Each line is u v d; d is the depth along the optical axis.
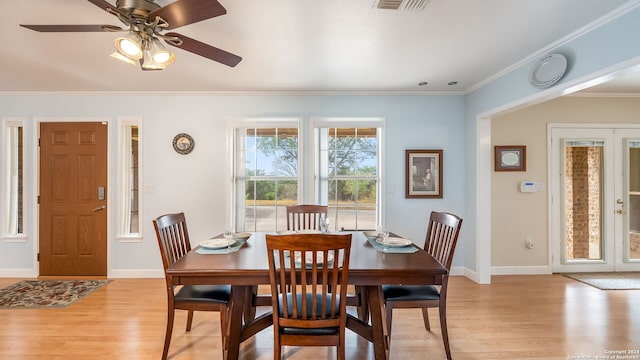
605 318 2.65
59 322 2.58
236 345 1.91
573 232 3.94
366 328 1.91
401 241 2.35
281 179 3.83
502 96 3.07
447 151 3.82
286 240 1.55
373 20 2.02
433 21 2.04
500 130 3.87
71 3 1.80
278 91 3.70
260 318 1.96
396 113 3.79
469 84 3.46
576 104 3.90
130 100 3.69
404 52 2.55
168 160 3.71
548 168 3.88
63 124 3.66
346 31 2.17
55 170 3.66
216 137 3.73
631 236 3.96
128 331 2.44
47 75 3.08
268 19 2.00
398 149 3.80
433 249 2.38
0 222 3.67
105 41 2.31
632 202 3.95
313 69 2.93
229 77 3.17
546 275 3.81
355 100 3.78
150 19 1.51
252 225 3.84
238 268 1.75
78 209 3.68
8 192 3.71
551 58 2.42
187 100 3.71
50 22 2.02
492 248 3.88
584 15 1.97
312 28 2.12
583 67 2.17
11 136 3.73
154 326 2.52
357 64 2.81
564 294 3.18
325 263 1.60
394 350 2.18
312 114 3.77
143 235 3.70
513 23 2.07
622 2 1.83
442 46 2.43
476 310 2.81
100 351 2.17
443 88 3.62
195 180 3.73
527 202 3.88
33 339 2.31
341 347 1.67
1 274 3.65
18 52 2.51
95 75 3.09
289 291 2.18
